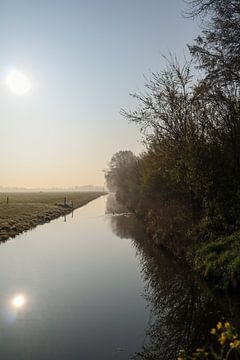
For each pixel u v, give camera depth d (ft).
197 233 57.21
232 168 52.44
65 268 52.42
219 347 26.27
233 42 41.52
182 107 62.80
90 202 285.43
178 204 73.46
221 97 52.01
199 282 44.39
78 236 86.89
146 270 51.44
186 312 34.50
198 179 53.26
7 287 42.34
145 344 27.55
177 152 62.34
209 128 55.62
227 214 51.42
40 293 40.16
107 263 56.29
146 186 90.38
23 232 94.32
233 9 38.93
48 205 184.44
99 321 32.09
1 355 25.41
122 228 103.24
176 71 63.52
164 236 68.44
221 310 34.30
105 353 25.95
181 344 27.53
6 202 211.20
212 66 48.37
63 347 26.78
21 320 32.07
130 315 33.76
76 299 38.22
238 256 40.78
